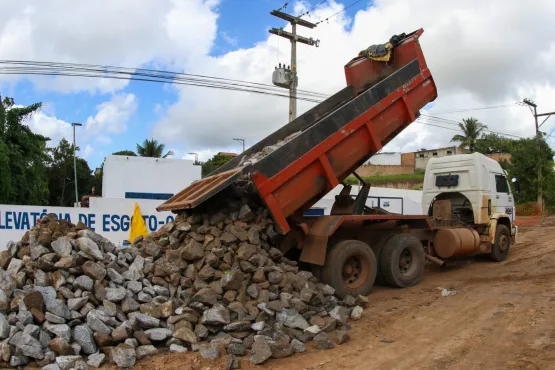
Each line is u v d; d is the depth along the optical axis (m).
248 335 5.54
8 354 4.69
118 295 5.53
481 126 57.91
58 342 4.73
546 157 37.97
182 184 20.38
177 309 5.64
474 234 11.08
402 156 75.25
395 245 8.82
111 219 12.96
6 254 5.99
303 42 24.94
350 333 6.22
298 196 7.52
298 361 5.18
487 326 6.33
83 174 53.41
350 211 9.09
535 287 8.66
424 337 6.00
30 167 22.89
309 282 6.78
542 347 5.33
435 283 9.45
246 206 6.95
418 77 9.24
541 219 31.61
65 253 5.70
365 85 10.18
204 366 4.87
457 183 12.14
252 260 6.34
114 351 4.87
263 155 8.41
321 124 7.80
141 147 56.56
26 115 23.38
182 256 6.27
